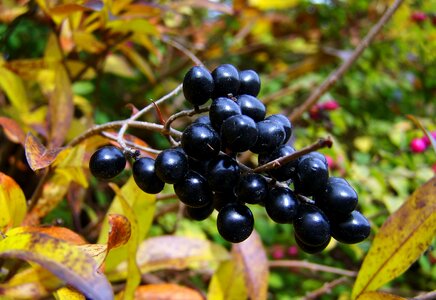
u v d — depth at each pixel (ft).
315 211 0.37
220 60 1.31
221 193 0.39
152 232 0.96
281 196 0.37
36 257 0.35
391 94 1.62
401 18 1.53
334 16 1.58
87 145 0.57
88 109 0.84
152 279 0.79
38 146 0.45
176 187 0.38
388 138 1.29
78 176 0.55
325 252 1.06
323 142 0.33
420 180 0.94
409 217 0.50
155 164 0.38
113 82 1.10
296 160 0.37
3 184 0.47
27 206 0.55
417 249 0.49
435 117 1.65
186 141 0.36
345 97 1.54
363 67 1.53
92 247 0.41
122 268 0.58
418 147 0.98
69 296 0.41
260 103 0.39
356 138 1.27
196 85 0.38
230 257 0.60
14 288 0.47
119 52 1.08
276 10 1.48
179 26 1.28
